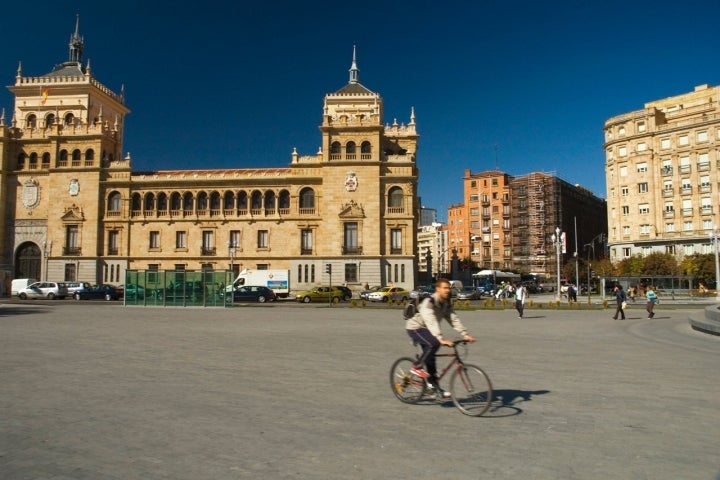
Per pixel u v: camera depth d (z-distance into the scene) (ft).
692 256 265.95
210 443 25.31
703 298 205.16
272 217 243.19
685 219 285.23
